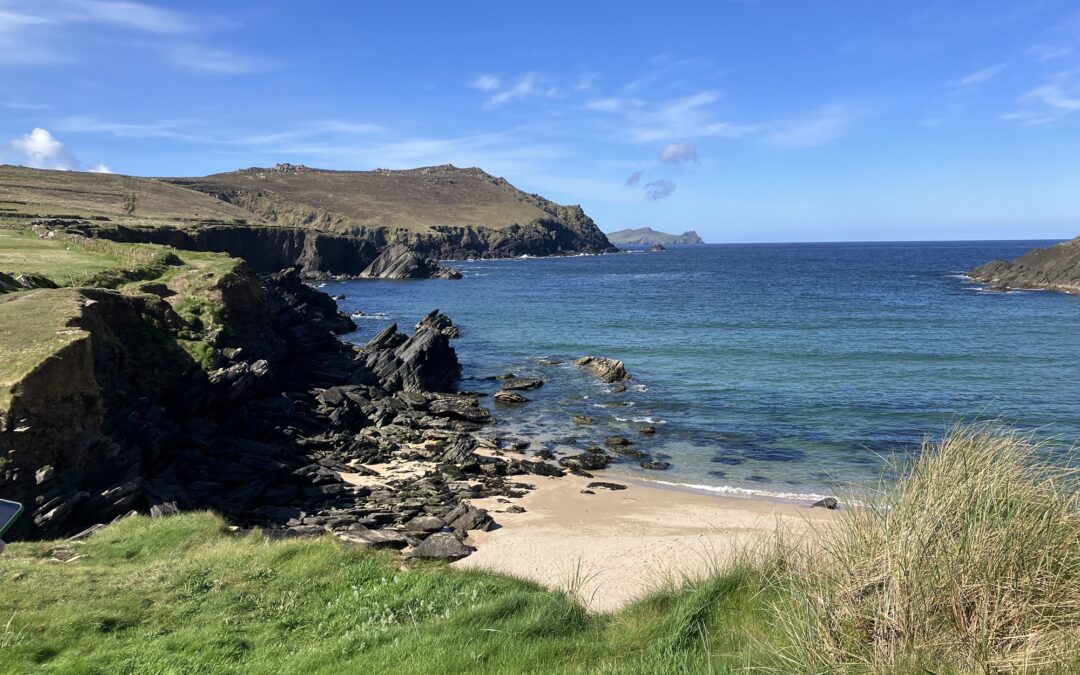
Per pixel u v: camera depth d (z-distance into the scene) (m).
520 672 7.46
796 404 35.06
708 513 21.09
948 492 6.44
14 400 16.66
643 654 7.32
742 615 7.77
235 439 26.02
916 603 5.74
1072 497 6.34
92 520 16.97
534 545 18.27
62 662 8.34
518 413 35.50
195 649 8.92
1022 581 5.65
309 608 10.55
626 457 27.98
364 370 40.81
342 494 22.36
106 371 22.73
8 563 11.94
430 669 7.73
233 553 12.93
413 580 11.56
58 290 25.84
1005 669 5.13
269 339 38.09
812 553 7.99
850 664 5.62
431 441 30.25
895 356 47.00
